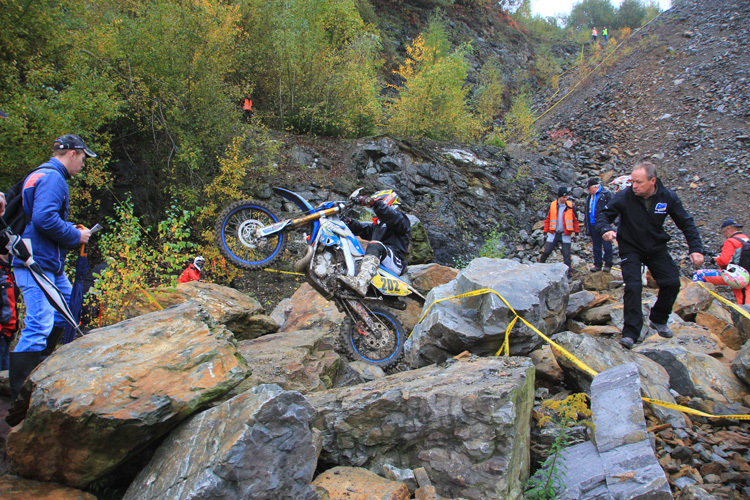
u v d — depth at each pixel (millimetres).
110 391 2629
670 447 3625
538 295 4641
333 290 5273
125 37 8805
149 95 9031
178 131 8906
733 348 5621
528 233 12953
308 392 4270
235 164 8805
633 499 2691
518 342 4621
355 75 12469
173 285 5582
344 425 3197
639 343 5324
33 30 7613
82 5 8344
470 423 2969
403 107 13492
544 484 2922
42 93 7156
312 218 5375
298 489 2445
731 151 14852
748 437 3740
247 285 8844
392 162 11883
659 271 4684
